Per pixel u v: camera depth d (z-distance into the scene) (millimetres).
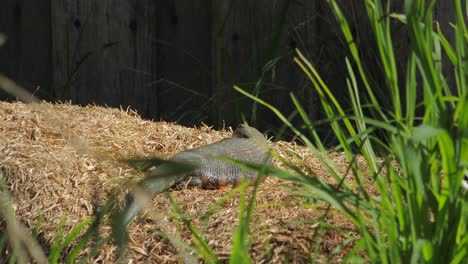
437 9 10641
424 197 4711
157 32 11797
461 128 4621
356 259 5227
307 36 11359
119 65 11758
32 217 7250
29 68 11750
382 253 4945
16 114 9039
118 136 9117
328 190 5039
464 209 4801
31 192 7496
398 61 10672
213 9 10617
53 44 11719
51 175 7672
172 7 11758
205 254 5496
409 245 5062
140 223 6938
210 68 11695
